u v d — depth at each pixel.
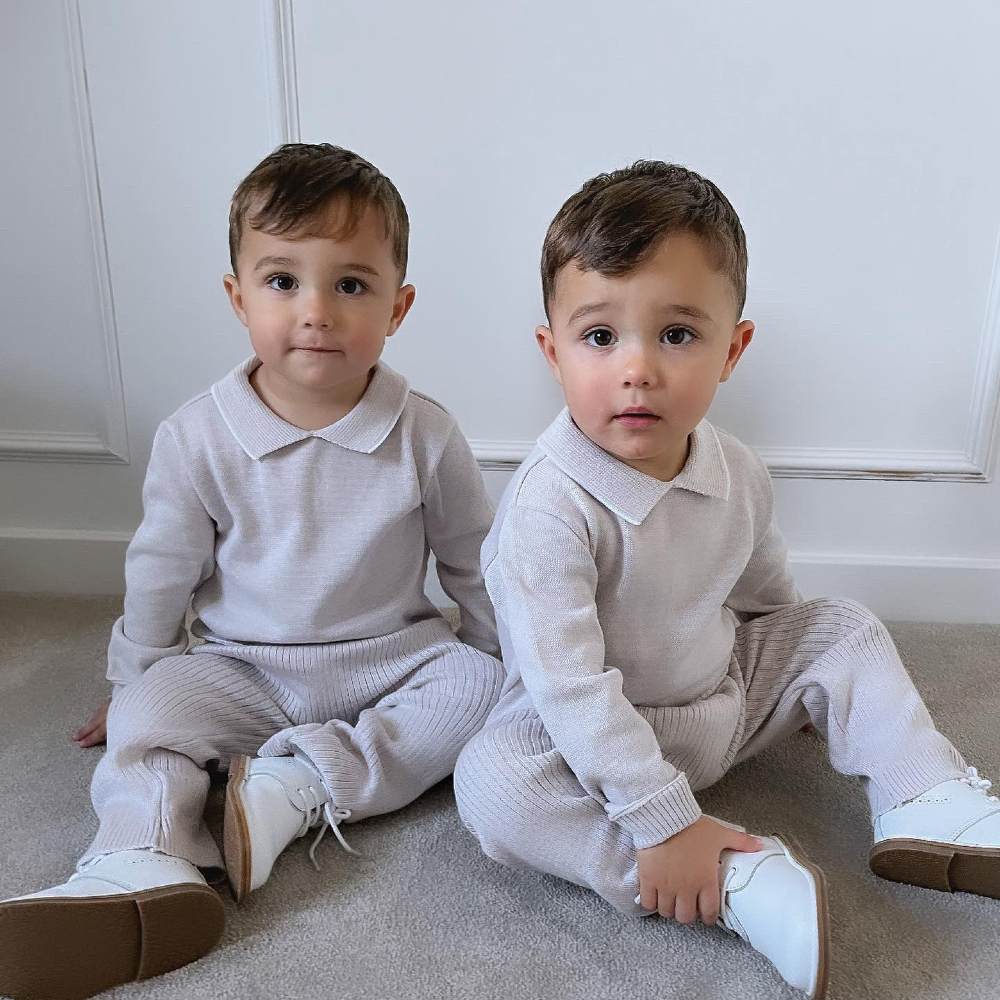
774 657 1.03
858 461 1.39
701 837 0.84
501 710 0.98
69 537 1.47
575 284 0.83
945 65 1.24
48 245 1.35
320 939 0.85
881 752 0.94
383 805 1.00
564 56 1.25
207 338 1.38
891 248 1.31
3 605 1.44
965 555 1.43
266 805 0.91
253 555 1.05
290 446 1.01
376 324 0.97
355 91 1.27
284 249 0.93
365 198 0.94
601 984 0.81
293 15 1.25
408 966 0.82
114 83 1.28
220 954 0.83
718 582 0.94
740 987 0.80
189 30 1.26
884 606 1.45
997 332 1.32
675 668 0.94
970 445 1.38
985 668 1.30
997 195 1.28
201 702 1.01
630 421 0.83
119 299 1.36
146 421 1.42
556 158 1.29
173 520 1.03
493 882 0.92
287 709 1.08
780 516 1.43
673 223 0.80
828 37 1.23
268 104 1.28
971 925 0.87
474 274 1.34
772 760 1.12
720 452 0.94
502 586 0.91
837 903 0.89
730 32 1.24
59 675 1.25
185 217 1.33
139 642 1.08
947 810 0.88
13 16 1.26
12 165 1.32
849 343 1.35
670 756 0.96
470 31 1.25
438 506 1.10
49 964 0.76
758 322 1.34
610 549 0.89
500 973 0.81
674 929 0.87
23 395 1.42
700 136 1.28
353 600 1.06
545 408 1.39
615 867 0.86
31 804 1.01
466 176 1.30
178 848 0.86
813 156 1.28
